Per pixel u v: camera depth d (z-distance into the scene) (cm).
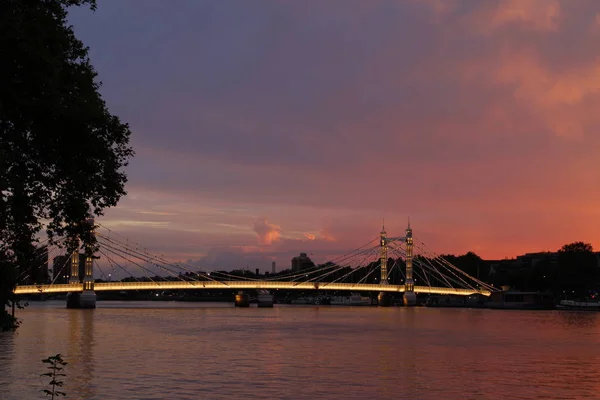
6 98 3403
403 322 18588
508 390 6272
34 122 3606
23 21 3438
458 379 6931
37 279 5738
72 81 3812
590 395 6050
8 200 3712
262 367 7794
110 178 4025
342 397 5847
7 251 4347
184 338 12150
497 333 13950
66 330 13888
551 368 7856
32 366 7375
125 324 16588
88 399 5584
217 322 18062
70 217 3969
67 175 3775
